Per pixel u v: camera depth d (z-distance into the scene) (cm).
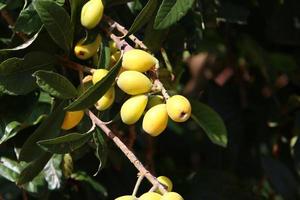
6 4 117
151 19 117
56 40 113
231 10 144
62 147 107
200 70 177
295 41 159
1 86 111
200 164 174
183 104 102
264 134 166
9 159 124
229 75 173
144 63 105
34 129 122
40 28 113
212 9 135
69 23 112
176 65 130
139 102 105
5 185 142
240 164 167
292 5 159
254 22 164
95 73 109
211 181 156
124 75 104
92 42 113
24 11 113
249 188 159
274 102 165
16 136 121
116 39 111
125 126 128
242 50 170
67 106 108
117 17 123
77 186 141
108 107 110
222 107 164
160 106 104
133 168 149
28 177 114
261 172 166
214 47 177
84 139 109
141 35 125
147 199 98
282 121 162
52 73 108
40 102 117
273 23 159
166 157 174
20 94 112
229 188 156
